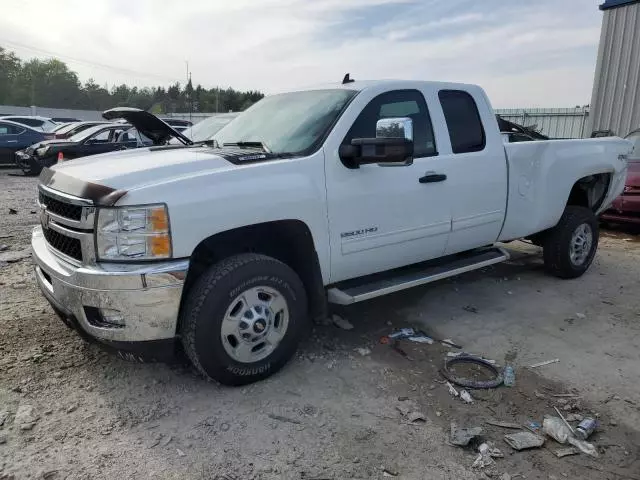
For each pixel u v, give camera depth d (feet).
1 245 22.27
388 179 12.73
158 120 15.52
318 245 11.66
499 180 15.46
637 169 26.63
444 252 14.75
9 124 57.88
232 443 9.21
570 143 17.97
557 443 9.51
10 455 8.69
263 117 14.06
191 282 10.80
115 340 9.80
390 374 11.78
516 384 11.49
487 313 15.60
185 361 12.01
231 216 10.19
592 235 19.02
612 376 11.97
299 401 10.57
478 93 15.53
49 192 10.80
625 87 43.55
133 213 9.38
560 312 15.76
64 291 9.97
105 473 8.36
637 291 17.78
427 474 8.61
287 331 11.33
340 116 12.34
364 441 9.38
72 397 10.47
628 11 42.60
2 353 12.14
